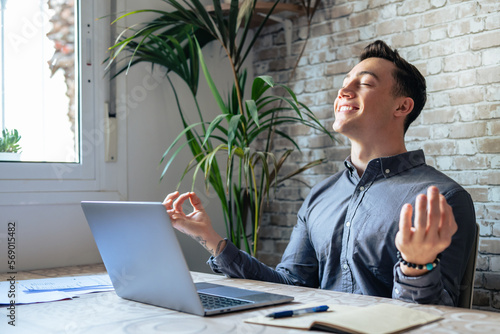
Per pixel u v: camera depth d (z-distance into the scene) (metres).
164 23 2.47
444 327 0.90
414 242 1.07
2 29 2.16
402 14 2.44
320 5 2.75
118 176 2.48
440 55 2.31
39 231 2.19
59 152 2.32
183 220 1.54
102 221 1.16
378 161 1.62
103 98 2.45
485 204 2.17
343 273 1.58
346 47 2.63
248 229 2.97
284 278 1.68
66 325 0.99
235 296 1.18
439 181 1.53
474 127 2.20
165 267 1.05
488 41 2.16
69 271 2.09
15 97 2.20
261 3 2.65
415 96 1.74
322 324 0.89
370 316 0.94
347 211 1.64
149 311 1.09
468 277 1.48
